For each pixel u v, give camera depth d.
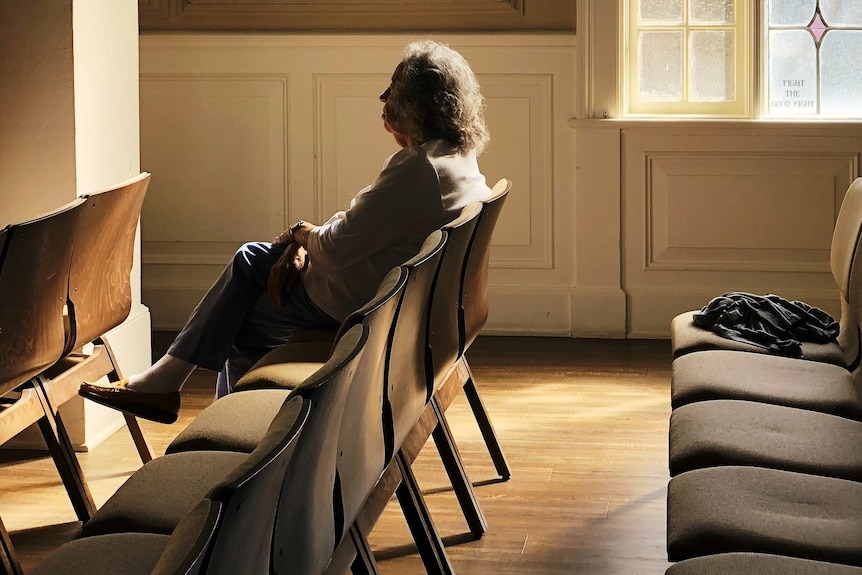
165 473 2.00
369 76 5.63
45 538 3.02
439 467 3.62
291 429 1.07
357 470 1.73
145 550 1.69
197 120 5.74
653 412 4.22
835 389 2.68
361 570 1.93
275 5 5.64
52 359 2.77
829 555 1.74
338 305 3.09
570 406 4.32
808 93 5.52
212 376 4.86
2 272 2.40
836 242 3.33
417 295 2.01
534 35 5.49
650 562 2.83
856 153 5.40
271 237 5.78
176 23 5.71
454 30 5.57
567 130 5.55
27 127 3.67
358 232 2.98
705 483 2.02
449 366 2.77
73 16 3.62
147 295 5.85
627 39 5.59
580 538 3.00
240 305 3.18
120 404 3.15
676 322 3.46
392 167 2.98
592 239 5.57
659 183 5.53
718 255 5.54
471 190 3.02
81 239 2.73
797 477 2.05
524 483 3.44
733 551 1.77
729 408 2.46
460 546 2.96
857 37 5.49
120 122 4.01
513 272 5.67
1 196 3.71
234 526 0.99
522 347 5.40
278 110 5.70
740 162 5.48
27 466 3.64
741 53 5.54
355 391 1.55
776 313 3.28
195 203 5.80
